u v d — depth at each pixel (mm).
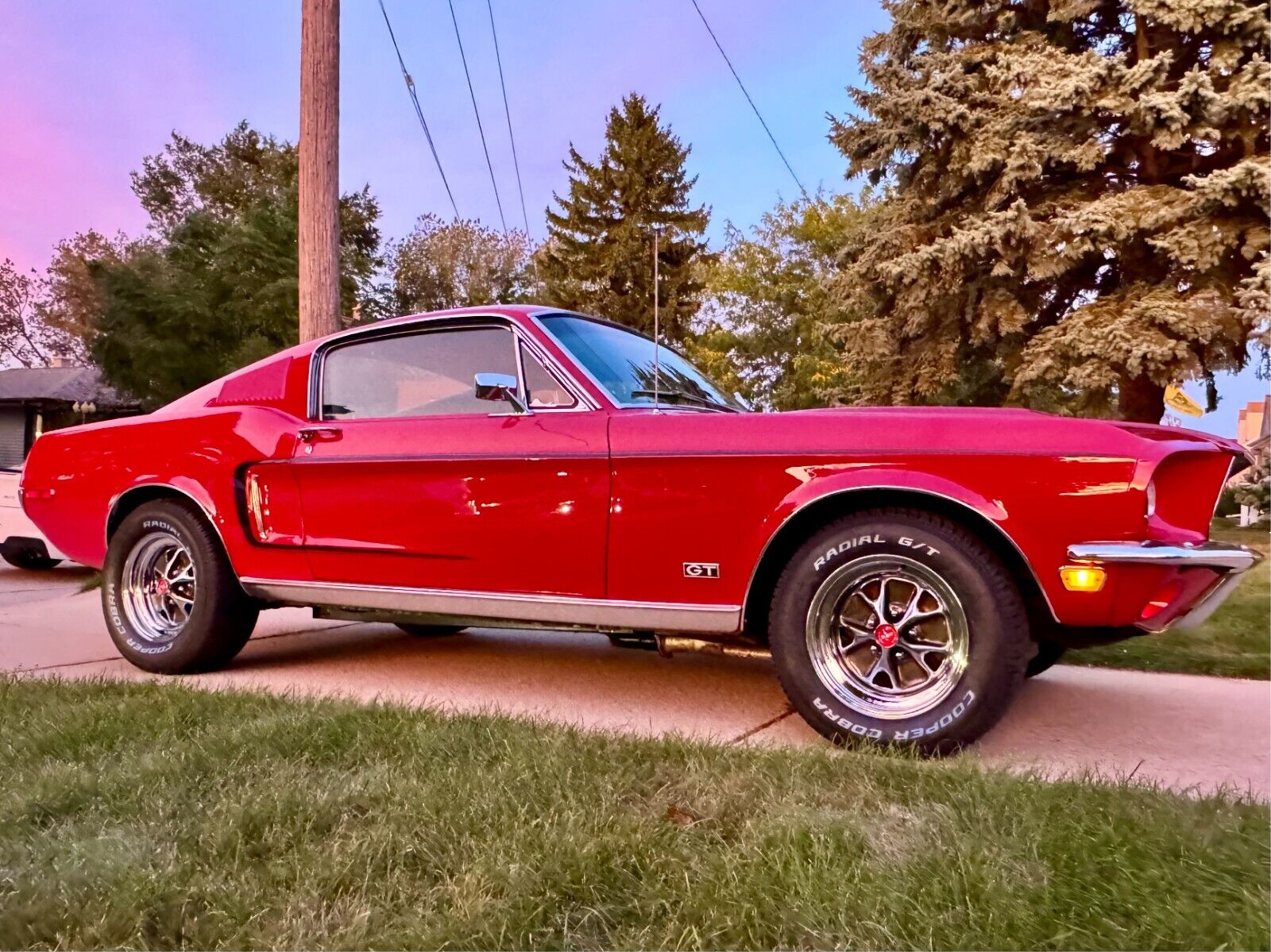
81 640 5121
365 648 4867
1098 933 1602
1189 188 13984
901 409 3033
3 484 8984
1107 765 2771
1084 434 2652
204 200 35688
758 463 2965
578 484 3234
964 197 16500
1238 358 14797
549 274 40156
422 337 3818
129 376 23547
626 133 41312
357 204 32156
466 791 2211
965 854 1867
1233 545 2715
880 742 2766
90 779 2352
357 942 1589
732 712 3430
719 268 27281
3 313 45688
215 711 3066
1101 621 2623
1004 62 15070
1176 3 13477
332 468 3756
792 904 1694
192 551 4121
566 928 1652
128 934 1640
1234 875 1798
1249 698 3715
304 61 7438
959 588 2701
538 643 5012
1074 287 16078
